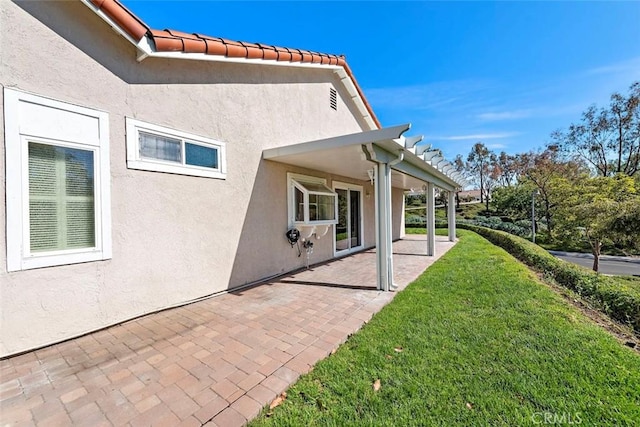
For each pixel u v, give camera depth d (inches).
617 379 112.1
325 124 410.6
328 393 109.1
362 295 233.9
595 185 673.0
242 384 114.6
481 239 657.0
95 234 164.7
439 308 197.6
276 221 301.4
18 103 135.6
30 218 141.2
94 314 164.1
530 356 130.9
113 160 171.9
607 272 579.8
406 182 530.3
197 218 221.5
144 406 101.7
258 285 266.4
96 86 163.9
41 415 97.3
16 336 137.0
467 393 107.0
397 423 93.4
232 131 252.1
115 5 155.3
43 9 144.0
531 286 242.2
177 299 207.2
